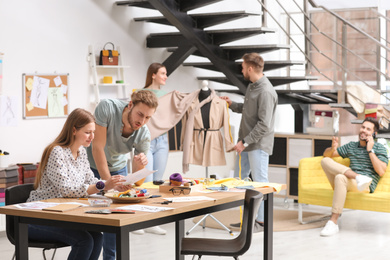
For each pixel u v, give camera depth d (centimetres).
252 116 598
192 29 674
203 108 635
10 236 366
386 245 544
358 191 598
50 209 318
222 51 709
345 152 616
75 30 649
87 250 352
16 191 372
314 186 626
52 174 353
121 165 441
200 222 611
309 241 557
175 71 762
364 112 710
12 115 596
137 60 718
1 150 581
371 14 837
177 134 684
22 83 604
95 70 659
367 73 840
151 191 385
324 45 873
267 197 417
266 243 419
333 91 716
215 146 634
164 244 545
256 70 589
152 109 376
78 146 364
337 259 495
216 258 495
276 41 911
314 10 877
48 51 625
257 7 884
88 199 340
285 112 912
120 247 297
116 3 688
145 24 728
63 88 639
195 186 404
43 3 618
